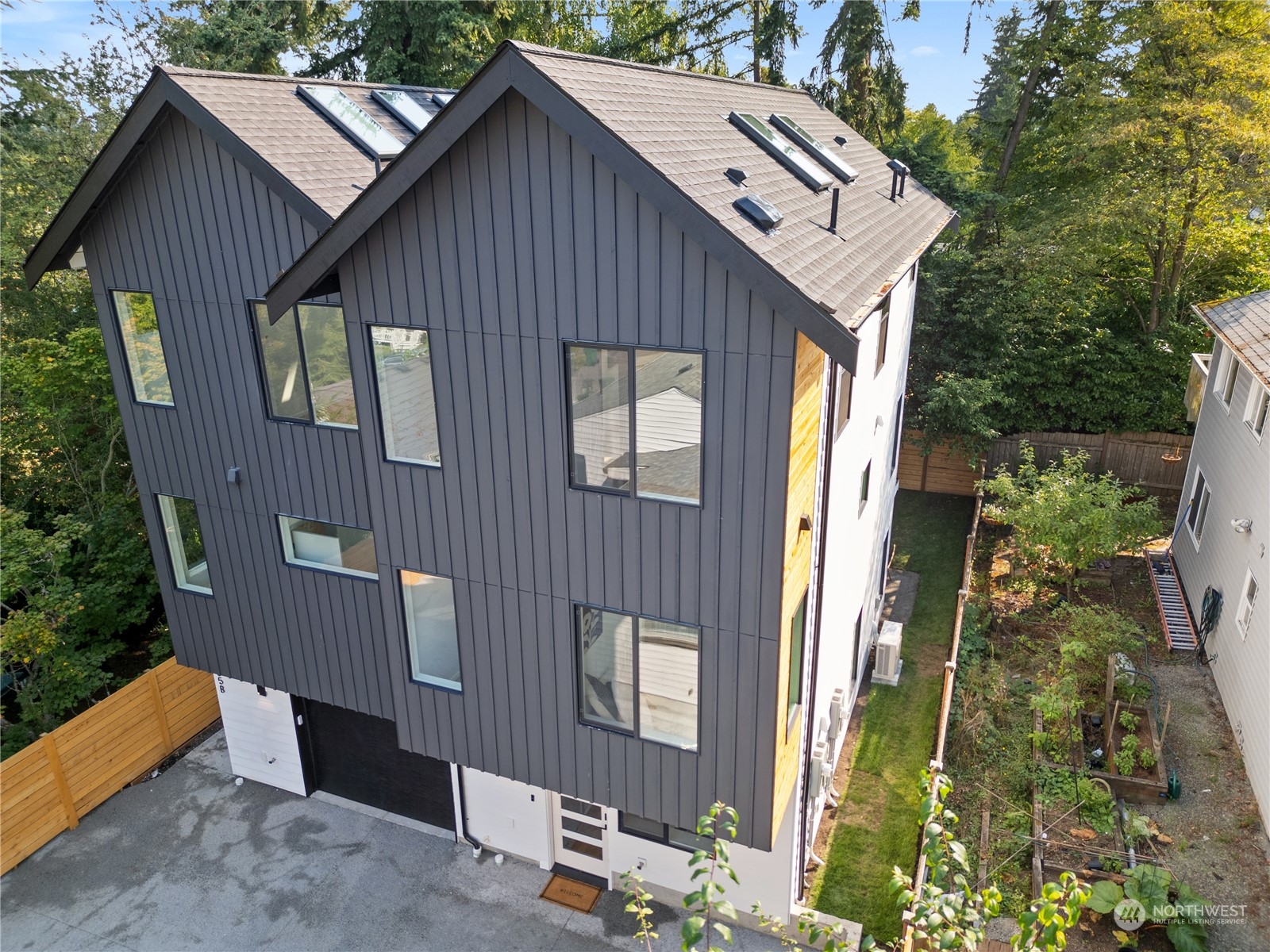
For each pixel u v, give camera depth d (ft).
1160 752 40.55
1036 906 17.78
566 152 22.41
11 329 63.16
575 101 20.85
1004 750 43.01
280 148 30.32
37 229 69.21
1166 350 71.31
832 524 32.94
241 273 31.68
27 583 46.03
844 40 82.69
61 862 38.96
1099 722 44.21
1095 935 33.14
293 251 30.53
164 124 30.55
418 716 32.83
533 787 35.58
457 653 30.91
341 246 24.95
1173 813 38.70
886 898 35.53
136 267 33.50
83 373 52.19
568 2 115.65
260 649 38.93
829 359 27.91
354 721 40.40
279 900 36.63
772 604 24.43
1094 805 38.52
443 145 22.85
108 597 52.65
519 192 23.36
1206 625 49.75
